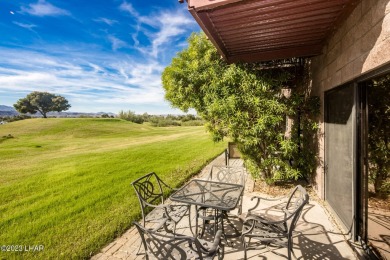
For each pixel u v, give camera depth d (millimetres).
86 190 6027
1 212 4715
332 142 4012
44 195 5770
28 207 4938
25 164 10453
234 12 2854
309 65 5543
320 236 3182
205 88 5973
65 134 27922
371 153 3053
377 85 2713
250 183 5875
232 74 4707
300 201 2736
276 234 2498
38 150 15836
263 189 5418
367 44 2404
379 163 3098
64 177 7617
